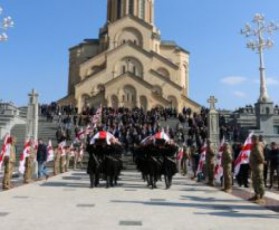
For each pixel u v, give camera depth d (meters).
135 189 16.34
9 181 15.38
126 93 61.28
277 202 12.74
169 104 60.78
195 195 14.48
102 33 73.25
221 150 17.88
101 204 11.58
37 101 21.55
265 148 18.50
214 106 24.67
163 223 8.76
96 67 68.19
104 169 16.86
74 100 63.72
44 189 15.53
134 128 35.31
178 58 75.06
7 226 8.16
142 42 69.56
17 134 37.16
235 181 20.66
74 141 32.72
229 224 8.77
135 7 71.88
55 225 8.34
